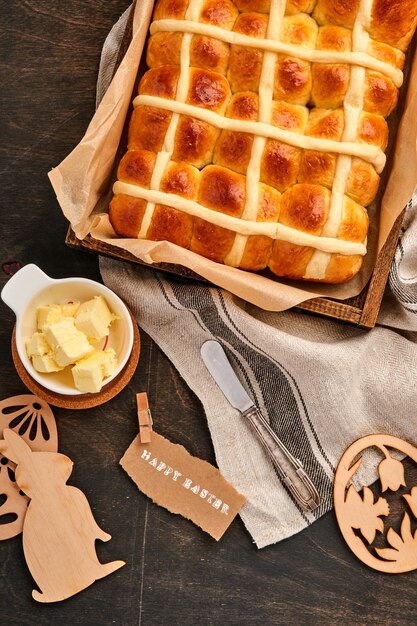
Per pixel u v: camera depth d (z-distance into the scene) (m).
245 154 0.88
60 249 0.98
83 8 0.98
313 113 0.89
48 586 0.94
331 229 0.87
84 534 0.95
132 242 0.88
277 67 0.88
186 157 0.88
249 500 0.95
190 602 0.95
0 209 0.97
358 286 0.91
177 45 0.88
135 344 0.95
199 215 0.87
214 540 0.96
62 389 0.91
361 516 0.95
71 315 0.92
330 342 0.97
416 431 0.97
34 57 0.98
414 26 0.88
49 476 0.94
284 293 0.88
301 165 0.88
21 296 0.91
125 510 0.96
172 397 0.97
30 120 0.98
